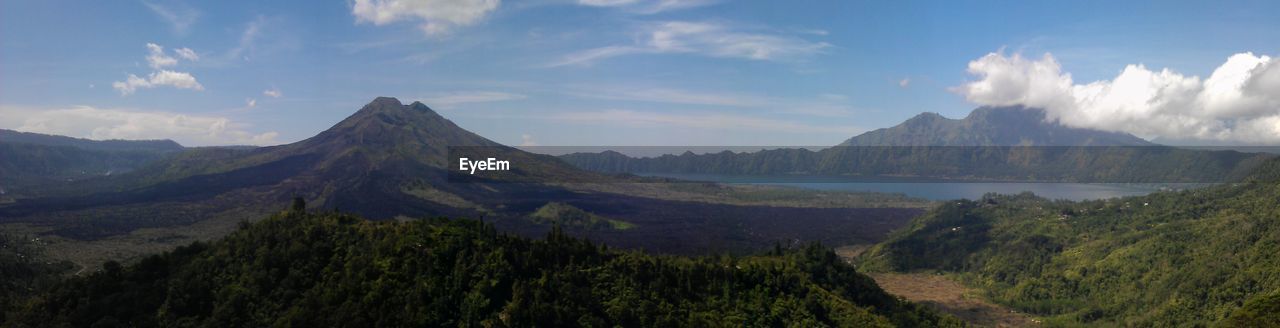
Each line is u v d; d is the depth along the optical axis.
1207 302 167.38
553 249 125.06
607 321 111.19
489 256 117.56
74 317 108.50
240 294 111.44
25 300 129.25
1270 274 161.12
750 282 134.00
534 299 109.56
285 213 136.38
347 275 113.50
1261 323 136.38
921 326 149.12
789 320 124.75
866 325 130.88
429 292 109.44
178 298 111.38
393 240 122.12
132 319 107.81
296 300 110.56
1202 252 192.25
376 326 102.56
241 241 126.12
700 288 127.62
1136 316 180.00
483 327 103.25
